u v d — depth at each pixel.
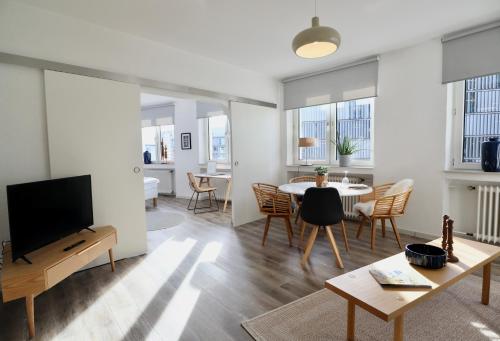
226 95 4.20
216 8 2.57
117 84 2.98
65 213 2.40
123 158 3.03
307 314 1.99
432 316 1.92
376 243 3.45
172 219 4.86
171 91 3.55
